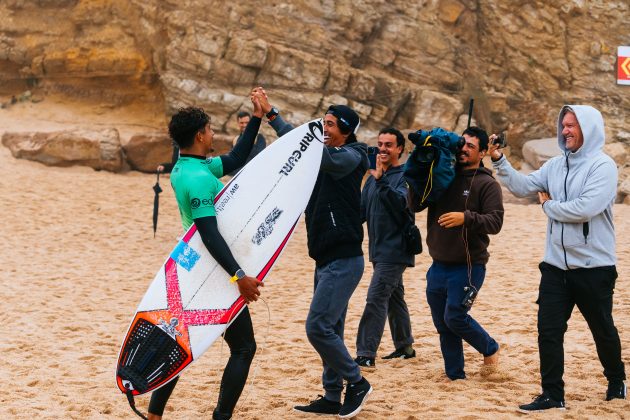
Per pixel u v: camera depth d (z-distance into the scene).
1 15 20.94
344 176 4.66
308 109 19.09
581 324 7.15
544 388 4.87
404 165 5.77
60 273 10.11
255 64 19.16
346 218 4.64
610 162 4.77
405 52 19.62
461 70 19.73
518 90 19.80
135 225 13.16
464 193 5.35
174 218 13.78
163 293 4.32
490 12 19.89
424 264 10.32
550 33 19.67
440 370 5.92
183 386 5.70
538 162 16.94
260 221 4.45
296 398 5.27
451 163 5.20
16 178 15.91
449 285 5.41
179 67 19.56
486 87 19.73
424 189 5.25
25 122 19.86
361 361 6.05
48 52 20.80
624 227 12.14
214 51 19.38
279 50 19.22
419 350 6.60
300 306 8.39
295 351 6.63
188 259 4.35
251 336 4.57
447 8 19.84
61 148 17.19
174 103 19.52
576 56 19.64
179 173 4.38
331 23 19.47
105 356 6.61
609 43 19.59
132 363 4.27
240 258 4.38
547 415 4.71
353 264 4.64
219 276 4.35
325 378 4.93
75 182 16.06
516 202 15.00
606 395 5.07
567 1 19.56
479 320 7.44
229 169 4.65
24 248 11.47
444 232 5.41
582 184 4.79
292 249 11.61
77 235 12.36
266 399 5.30
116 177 16.97
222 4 19.62
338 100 19.09
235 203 4.44
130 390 4.25
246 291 4.30
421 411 4.89
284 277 9.90
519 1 19.75
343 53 19.47
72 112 20.45
